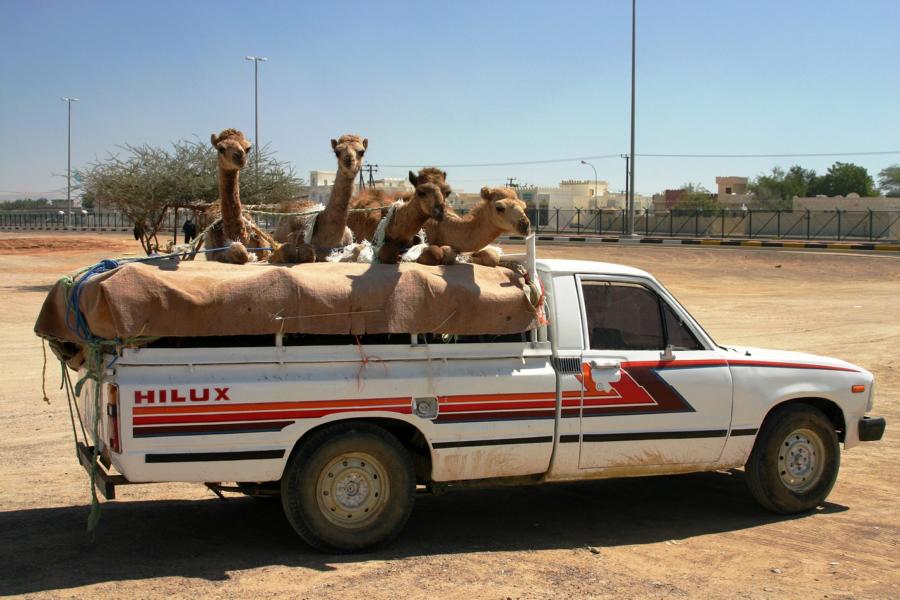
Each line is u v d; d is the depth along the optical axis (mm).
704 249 40812
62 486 7891
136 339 5531
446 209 7105
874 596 5477
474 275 6359
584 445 6504
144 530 6598
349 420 5984
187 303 5523
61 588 5336
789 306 23391
